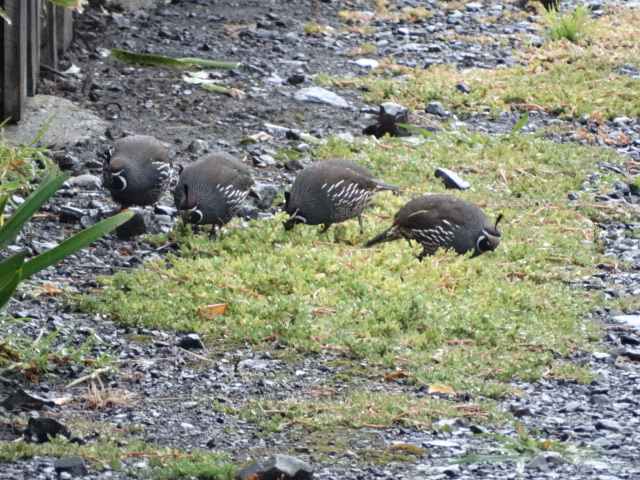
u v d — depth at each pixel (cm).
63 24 2039
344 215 1271
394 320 991
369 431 777
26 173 1355
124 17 2512
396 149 1709
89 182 1456
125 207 1299
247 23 2616
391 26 2756
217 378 887
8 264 737
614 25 2889
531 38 2688
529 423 795
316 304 1043
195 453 711
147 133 1719
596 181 1617
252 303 1044
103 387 847
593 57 2462
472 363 912
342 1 3011
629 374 915
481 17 2956
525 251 1229
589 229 1370
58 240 1233
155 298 1055
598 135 1884
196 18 2616
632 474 680
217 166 1234
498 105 2061
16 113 1641
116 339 965
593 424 793
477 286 1098
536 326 997
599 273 1219
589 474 682
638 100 2095
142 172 1250
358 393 840
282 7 2861
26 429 739
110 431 753
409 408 809
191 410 813
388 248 1207
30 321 988
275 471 660
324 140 1762
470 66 2397
